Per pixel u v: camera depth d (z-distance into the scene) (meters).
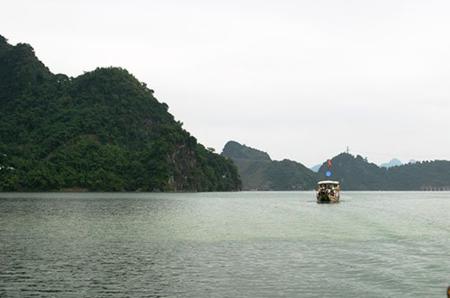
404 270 33.94
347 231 60.22
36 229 60.50
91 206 114.62
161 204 130.00
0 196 182.00
